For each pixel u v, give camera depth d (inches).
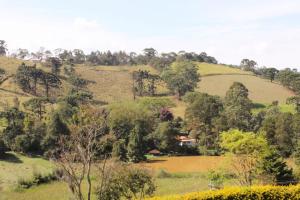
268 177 1765.5
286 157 3474.4
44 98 4603.8
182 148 3725.4
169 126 3735.2
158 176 2502.5
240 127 4074.8
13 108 3986.2
